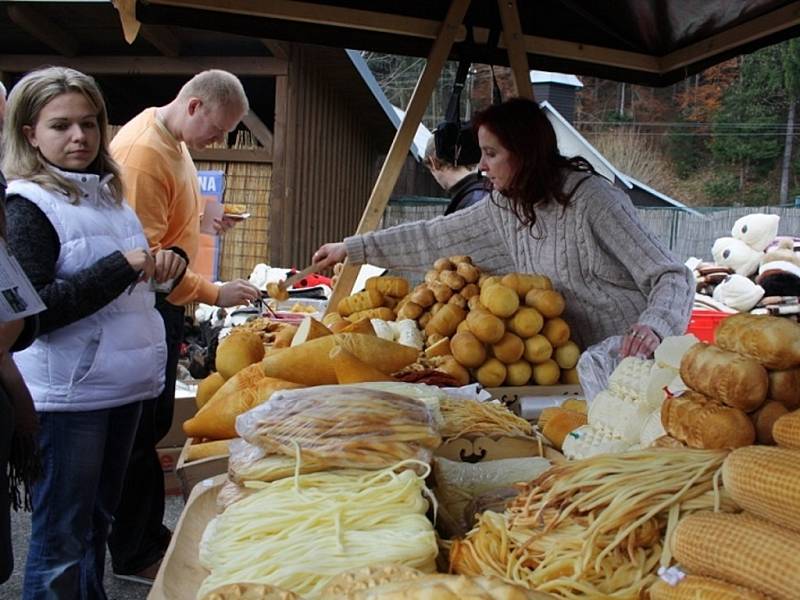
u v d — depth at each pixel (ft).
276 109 24.08
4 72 24.72
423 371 7.55
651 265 8.27
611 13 11.33
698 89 106.11
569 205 8.79
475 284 10.06
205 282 11.21
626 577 3.54
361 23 10.82
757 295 23.02
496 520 3.93
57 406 7.55
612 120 109.29
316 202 27.99
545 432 6.32
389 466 4.43
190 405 13.55
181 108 10.73
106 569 11.16
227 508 4.41
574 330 9.51
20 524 12.72
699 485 3.67
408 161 42.88
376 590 2.86
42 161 7.54
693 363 4.24
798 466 3.06
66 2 20.04
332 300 11.69
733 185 100.42
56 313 7.06
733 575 3.01
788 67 99.09
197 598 3.81
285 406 4.70
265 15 10.48
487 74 80.18
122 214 8.09
